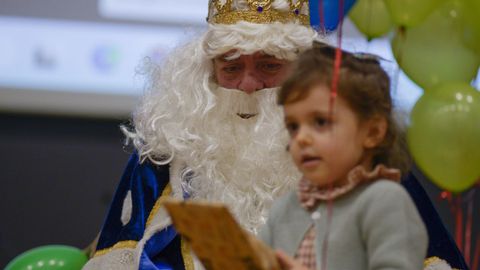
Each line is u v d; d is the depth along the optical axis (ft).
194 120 15.78
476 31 12.51
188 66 16.01
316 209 10.63
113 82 25.30
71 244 26.40
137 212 15.51
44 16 25.25
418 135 12.16
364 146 10.57
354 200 10.41
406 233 10.09
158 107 15.96
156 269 14.67
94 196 26.50
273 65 15.60
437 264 14.87
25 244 26.30
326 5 13.26
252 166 15.58
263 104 15.58
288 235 10.75
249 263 9.50
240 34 15.30
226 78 15.76
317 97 10.30
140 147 15.93
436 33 12.60
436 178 12.30
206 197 15.56
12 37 25.20
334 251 10.31
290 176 15.52
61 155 26.48
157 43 25.14
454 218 23.73
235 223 9.20
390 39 13.58
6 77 25.20
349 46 16.22
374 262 10.07
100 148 26.55
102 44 25.25
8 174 26.37
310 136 10.32
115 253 15.23
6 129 26.30
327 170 10.35
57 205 26.45
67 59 25.25
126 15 25.25
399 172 10.50
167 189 15.66
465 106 12.01
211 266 9.95
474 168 12.20
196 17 25.30
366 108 10.45
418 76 12.75
